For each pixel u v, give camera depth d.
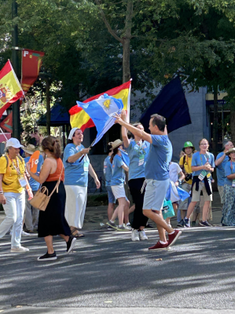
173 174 10.42
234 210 10.77
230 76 16.77
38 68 12.37
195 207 11.69
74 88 22.17
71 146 9.02
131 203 13.29
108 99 8.02
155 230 10.06
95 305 4.79
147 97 26.05
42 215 7.16
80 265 6.70
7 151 7.94
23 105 27.53
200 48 14.70
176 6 14.36
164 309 4.56
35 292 5.41
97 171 26.66
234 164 10.74
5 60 18.89
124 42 14.29
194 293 5.07
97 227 11.45
